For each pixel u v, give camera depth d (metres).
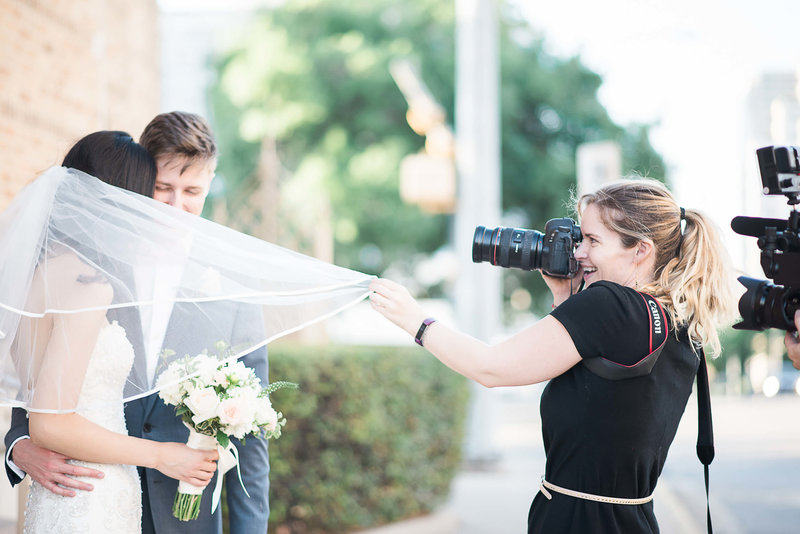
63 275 2.55
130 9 7.79
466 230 11.66
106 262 2.60
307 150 19.66
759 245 2.95
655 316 2.71
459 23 11.87
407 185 14.18
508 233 3.09
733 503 9.98
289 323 2.90
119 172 2.86
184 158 3.15
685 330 2.86
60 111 6.45
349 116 19.58
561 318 2.71
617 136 20.36
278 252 2.94
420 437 7.81
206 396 2.64
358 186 18.89
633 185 2.91
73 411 2.51
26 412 2.89
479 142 11.70
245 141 19.53
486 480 10.77
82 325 2.53
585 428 2.73
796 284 2.87
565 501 2.76
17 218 2.60
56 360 2.50
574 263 3.00
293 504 6.78
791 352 2.98
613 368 2.68
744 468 13.05
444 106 19.22
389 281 2.99
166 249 2.71
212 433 2.72
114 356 2.62
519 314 22.19
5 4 5.71
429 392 8.00
